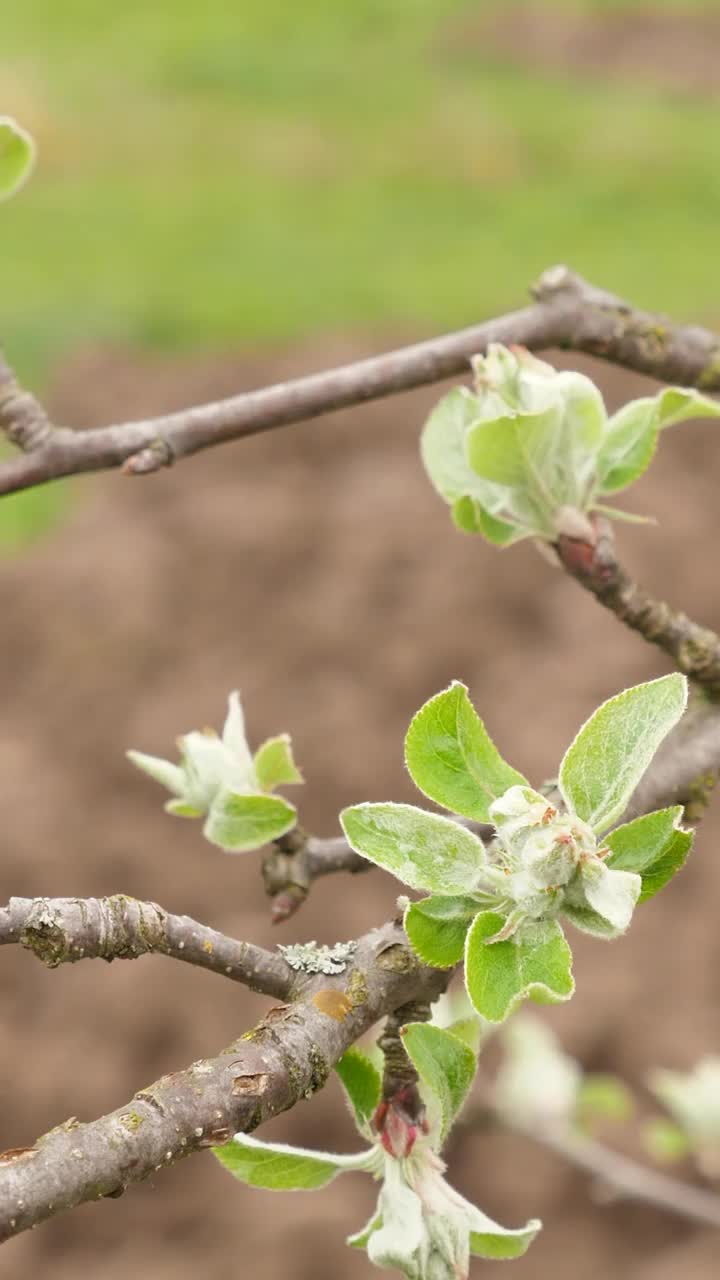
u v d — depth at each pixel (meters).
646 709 1.39
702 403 2.00
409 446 15.32
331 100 26.42
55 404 16.53
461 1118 4.44
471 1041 1.74
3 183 2.11
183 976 9.66
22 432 2.10
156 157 23.84
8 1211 1.18
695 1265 8.05
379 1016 1.46
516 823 1.37
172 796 11.36
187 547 14.15
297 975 1.46
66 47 29.27
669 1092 4.03
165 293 18.91
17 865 10.81
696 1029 9.11
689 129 24.41
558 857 1.36
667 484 14.11
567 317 2.33
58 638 13.16
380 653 12.71
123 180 23.12
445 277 19.11
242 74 27.56
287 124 25.31
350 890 10.16
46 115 25.36
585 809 1.39
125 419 16.14
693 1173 8.19
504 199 21.81
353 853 2.09
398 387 2.24
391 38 29.56
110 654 12.93
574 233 20.23
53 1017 9.45
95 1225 8.39
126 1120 1.25
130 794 11.43
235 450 15.47
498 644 12.71
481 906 1.41
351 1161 1.55
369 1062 1.55
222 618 13.27
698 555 13.13
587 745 1.40
